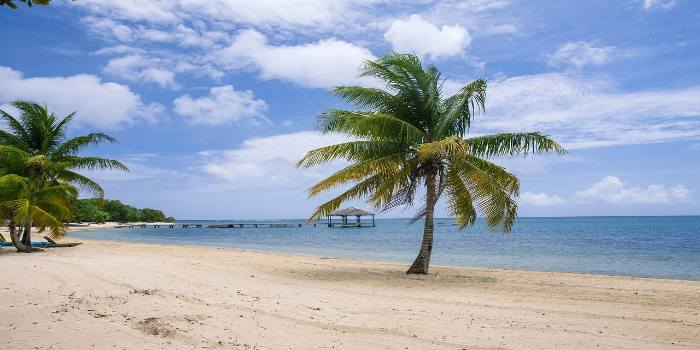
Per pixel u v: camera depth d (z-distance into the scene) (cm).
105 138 2428
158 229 11231
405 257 3000
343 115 1505
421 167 1580
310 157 1517
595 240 5225
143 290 1056
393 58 1512
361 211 7356
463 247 4075
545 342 687
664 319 859
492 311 930
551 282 1466
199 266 1681
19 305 845
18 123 2347
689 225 11475
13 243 2269
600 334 738
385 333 732
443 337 711
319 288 1256
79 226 10081
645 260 2717
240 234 8069
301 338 694
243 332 717
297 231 9575
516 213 1555
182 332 698
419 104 1584
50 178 2339
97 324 725
